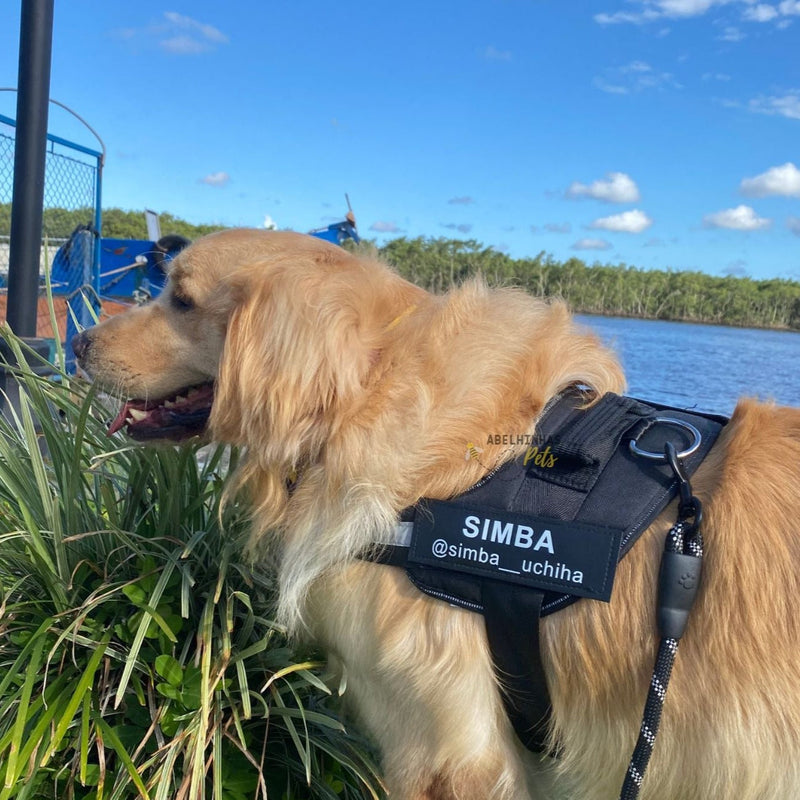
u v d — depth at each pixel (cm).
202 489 219
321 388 166
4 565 204
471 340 173
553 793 177
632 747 150
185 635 196
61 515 211
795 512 143
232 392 178
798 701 136
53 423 214
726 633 140
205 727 166
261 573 202
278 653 191
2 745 156
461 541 158
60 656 187
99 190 679
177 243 354
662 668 139
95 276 672
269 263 182
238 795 178
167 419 207
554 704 160
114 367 205
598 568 147
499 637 157
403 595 164
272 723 192
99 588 187
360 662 173
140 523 217
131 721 182
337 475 166
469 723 163
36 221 368
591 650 150
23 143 363
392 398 166
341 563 170
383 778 182
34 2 355
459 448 164
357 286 176
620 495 152
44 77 362
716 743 140
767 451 153
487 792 169
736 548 142
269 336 171
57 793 177
